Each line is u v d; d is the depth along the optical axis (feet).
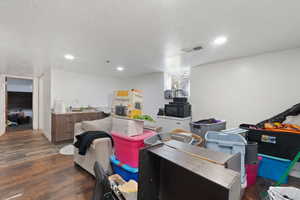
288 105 7.59
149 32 5.81
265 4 4.03
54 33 5.85
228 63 9.73
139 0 3.92
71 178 6.58
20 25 5.21
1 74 14.16
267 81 8.23
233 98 9.50
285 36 6.07
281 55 7.80
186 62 10.36
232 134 5.41
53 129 11.76
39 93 16.43
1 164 7.93
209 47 7.39
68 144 11.55
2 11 4.36
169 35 6.07
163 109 12.59
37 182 6.27
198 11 4.40
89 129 7.37
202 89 11.11
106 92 16.76
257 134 6.97
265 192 5.65
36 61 9.98
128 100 5.79
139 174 2.17
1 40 6.48
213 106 10.49
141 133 5.95
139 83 16.17
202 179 1.87
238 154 2.42
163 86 13.87
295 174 6.79
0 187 5.89
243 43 6.89
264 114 8.33
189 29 5.56
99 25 5.26
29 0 3.88
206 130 8.33
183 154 2.20
